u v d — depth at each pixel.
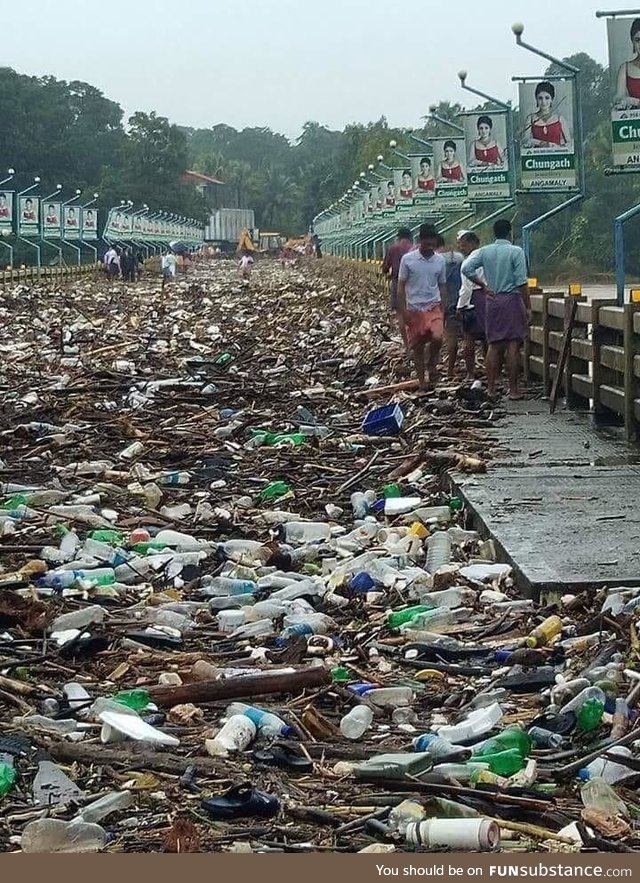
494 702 8.53
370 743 8.10
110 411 22.38
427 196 50.91
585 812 6.94
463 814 7.02
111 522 14.47
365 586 11.44
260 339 35.62
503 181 35.22
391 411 19.06
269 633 10.42
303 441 18.86
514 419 19.69
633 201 65.56
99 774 7.70
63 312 50.94
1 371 28.58
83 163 157.12
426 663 9.58
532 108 28.77
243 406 22.88
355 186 102.62
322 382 25.66
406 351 26.91
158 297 63.34
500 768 7.58
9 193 85.00
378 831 6.87
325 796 7.34
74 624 10.59
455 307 23.97
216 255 178.50
